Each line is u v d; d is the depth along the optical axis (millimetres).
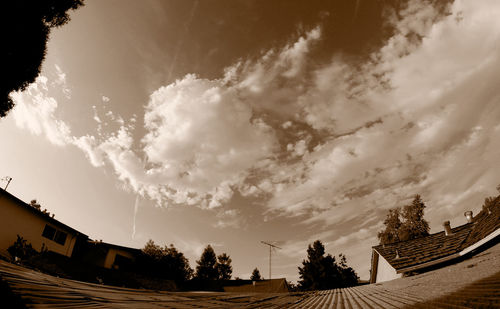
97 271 16938
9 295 2051
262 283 35438
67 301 2531
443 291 3438
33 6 7438
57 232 20109
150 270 28516
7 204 16422
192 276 52281
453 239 14266
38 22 7648
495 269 4555
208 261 59812
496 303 1770
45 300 2283
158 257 29984
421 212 41031
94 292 3918
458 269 7160
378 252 18109
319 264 49500
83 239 25250
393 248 17812
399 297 4270
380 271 19250
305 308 5168
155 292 6367
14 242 15484
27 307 1941
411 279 8945
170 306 3791
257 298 7793
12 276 3129
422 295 3715
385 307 3459
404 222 42438
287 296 8891
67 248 20875
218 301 6043
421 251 14500
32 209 17594
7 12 6996
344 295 7754
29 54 7625
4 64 7305
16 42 7309
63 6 8000
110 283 15172
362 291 8211
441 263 11672
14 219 16750
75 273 14148
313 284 47594
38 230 18344
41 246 18469
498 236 9695
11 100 7961
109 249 25719
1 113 7875
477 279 3785
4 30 7047
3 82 7523
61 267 14055
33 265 12336
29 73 7840
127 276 19625
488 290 2389
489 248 9867
